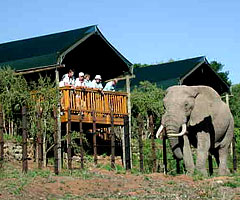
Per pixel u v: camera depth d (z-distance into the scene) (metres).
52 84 21.88
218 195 14.17
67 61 25.67
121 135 24.59
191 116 18.31
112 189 15.61
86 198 14.22
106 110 23.30
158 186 15.97
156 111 28.67
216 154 20.08
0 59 24.48
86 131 24.30
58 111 21.06
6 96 21.89
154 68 33.50
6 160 20.19
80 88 22.25
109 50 25.58
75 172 17.95
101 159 23.72
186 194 14.46
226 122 19.20
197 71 32.47
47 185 15.52
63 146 22.12
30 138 21.66
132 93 28.84
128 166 23.09
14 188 14.83
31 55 23.42
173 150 18.94
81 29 24.45
